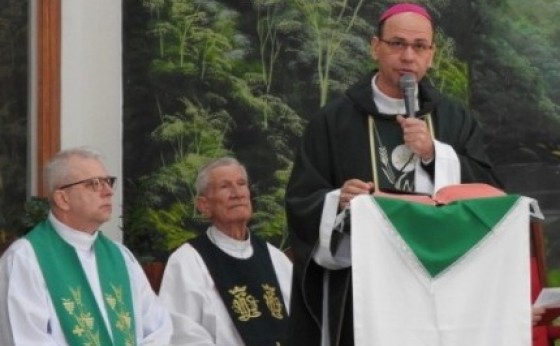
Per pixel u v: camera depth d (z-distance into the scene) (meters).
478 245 8.90
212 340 13.30
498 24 16.73
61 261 11.69
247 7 16.77
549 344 12.35
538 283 12.85
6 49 15.47
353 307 8.91
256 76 16.70
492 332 8.80
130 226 16.33
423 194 9.30
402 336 8.73
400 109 9.87
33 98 15.76
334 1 16.75
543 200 16.59
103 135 16.50
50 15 16.00
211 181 13.88
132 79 16.69
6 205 15.21
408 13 9.54
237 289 13.68
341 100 10.06
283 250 16.48
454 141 9.83
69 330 11.43
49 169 11.84
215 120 16.64
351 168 9.77
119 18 16.73
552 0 16.75
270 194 16.56
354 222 8.88
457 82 16.62
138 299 12.23
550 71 16.69
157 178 16.53
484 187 9.18
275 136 16.66
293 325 9.70
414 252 8.84
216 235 14.00
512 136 16.66
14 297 11.27
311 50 16.72
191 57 16.70
